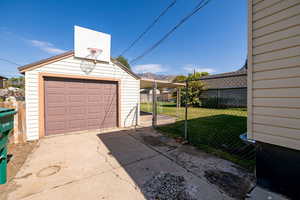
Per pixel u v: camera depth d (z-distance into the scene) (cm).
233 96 1154
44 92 423
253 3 178
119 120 562
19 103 375
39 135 409
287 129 153
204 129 500
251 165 248
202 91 1398
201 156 290
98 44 506
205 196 171
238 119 689
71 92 468
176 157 287
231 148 331
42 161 270
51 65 424
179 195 174
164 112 1056
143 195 175
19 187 191
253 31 179
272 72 162
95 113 518
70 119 468
